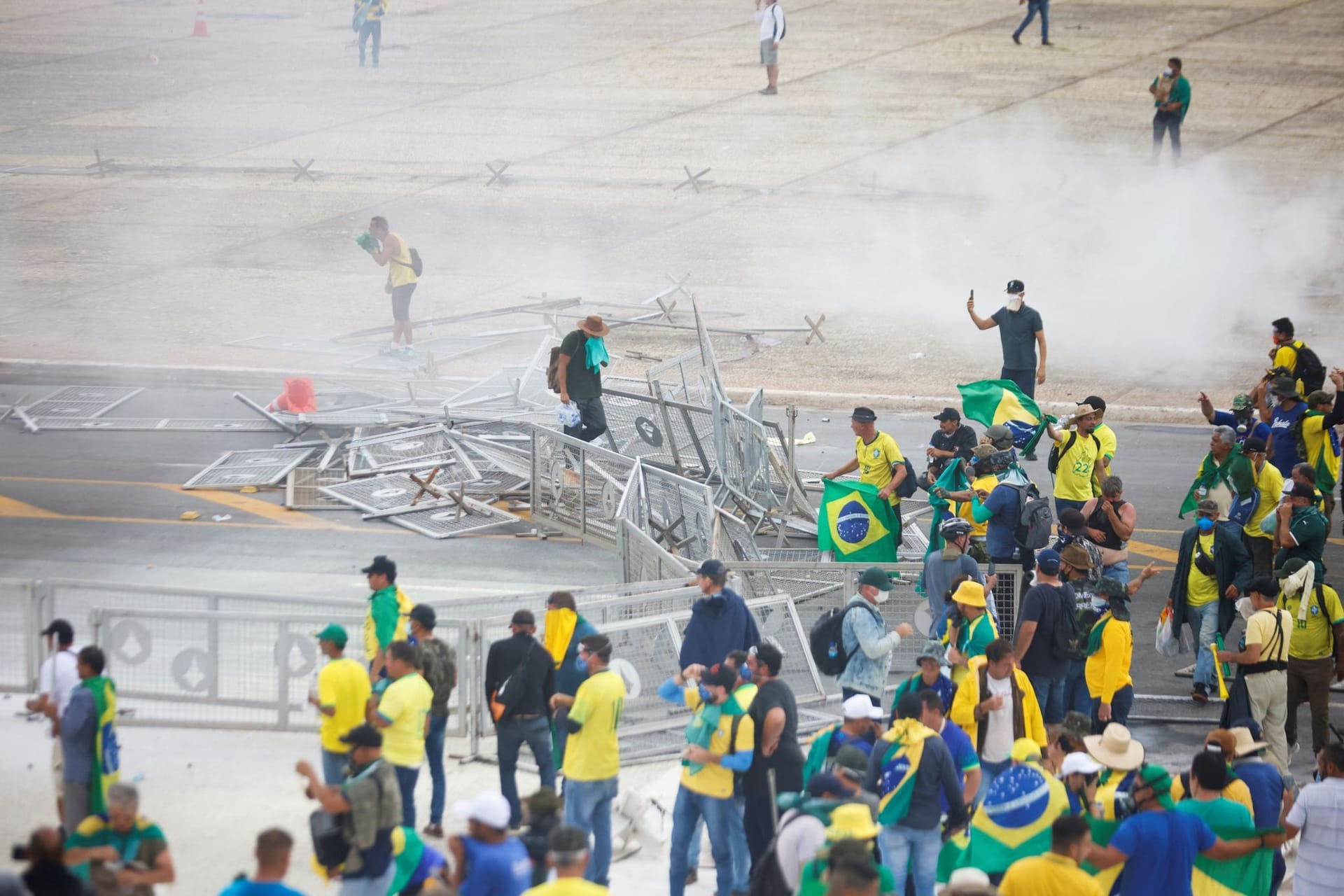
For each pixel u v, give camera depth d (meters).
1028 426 59.94
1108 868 30.59
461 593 58.25
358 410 79.81
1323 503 59.06
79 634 49.00
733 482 69.19
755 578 53.16
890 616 51.09
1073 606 43.53
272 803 40.78
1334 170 136.75
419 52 193.12
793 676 49.72
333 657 37.22
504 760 38.03
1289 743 45.88
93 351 94.75
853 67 177.62
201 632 46.75
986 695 37.88
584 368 68.06
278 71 184.62
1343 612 44.62
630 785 43.00
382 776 29.98
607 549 64.38
